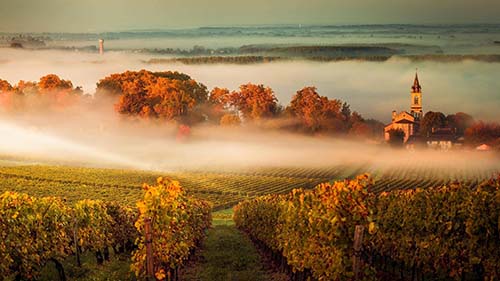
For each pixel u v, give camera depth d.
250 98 159.50
